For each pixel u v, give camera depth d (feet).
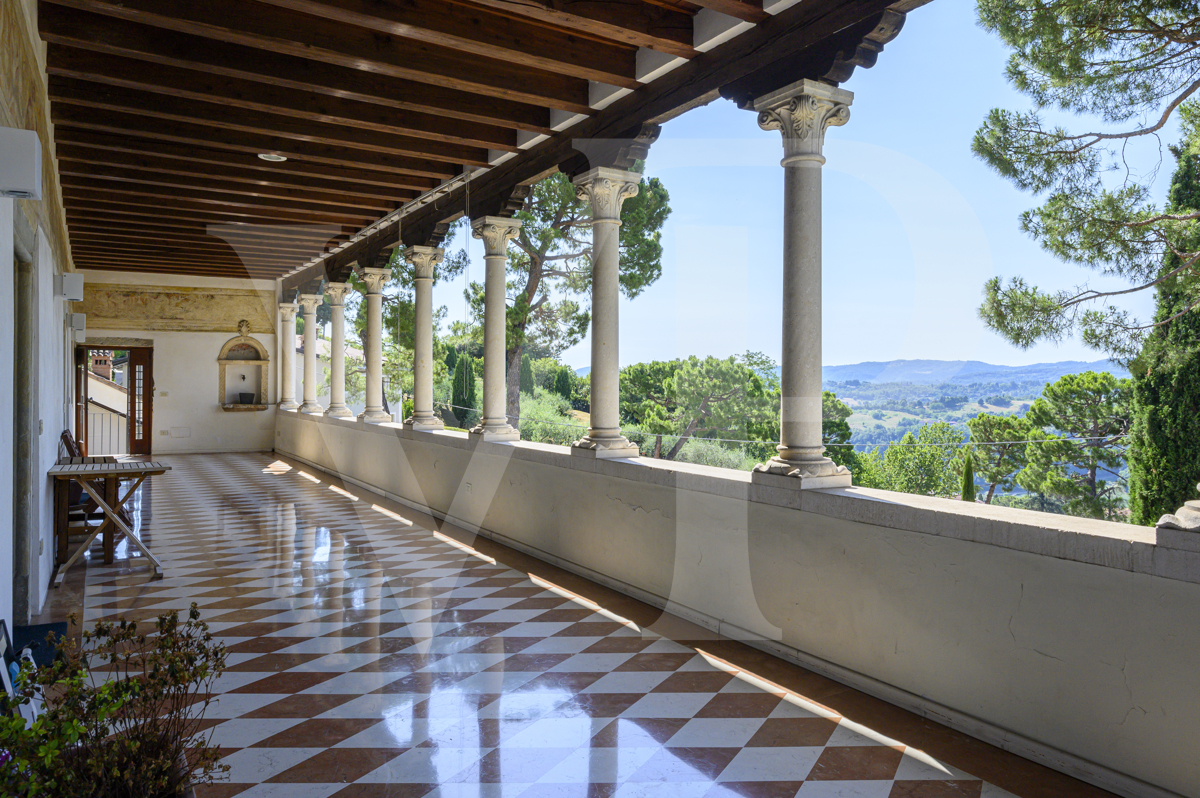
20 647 11.17
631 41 11.99
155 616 9.62
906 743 8.54
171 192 18.83
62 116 15.26
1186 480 18.92
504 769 7.54
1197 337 13.44
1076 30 12.63
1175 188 13.92
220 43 12.86
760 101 10.41
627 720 8.98
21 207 11.19
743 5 10.69
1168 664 6.99
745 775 7.80
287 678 7.82
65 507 15.75
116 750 4.50
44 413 14.88
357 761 7.61
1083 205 13.55
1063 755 7.83
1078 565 7.70
